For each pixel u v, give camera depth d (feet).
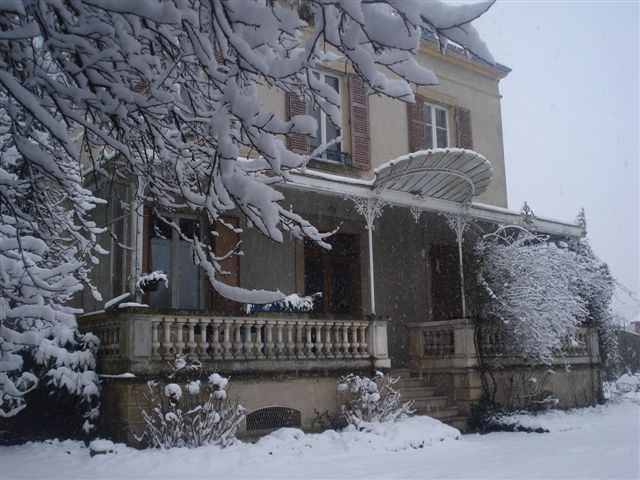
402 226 55.36
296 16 15.72
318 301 50.08
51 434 36.76
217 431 31.48
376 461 29.81
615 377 61.67
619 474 26.37
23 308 22.04
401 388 44.68
